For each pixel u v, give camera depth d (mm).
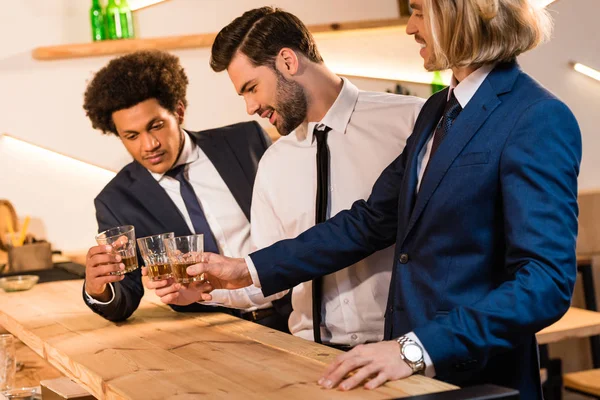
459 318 1455
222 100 4230
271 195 2354
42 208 4129
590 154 4773
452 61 1592
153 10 4156
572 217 1488
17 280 2924
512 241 1485
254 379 1539
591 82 4727
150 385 1553
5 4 4008
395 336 1727
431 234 1653
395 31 4375
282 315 2543
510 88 1599
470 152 1595
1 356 2180
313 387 1460
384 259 2150
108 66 2479
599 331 3146
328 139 2250
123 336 2031
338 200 2227
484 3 1521
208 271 2014
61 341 2021
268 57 2162
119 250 2131
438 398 1316
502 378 1649
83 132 4125
